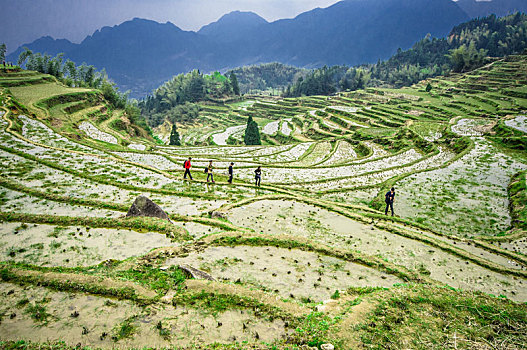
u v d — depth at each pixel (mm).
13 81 72938
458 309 9500
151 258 12273
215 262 12711
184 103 198000
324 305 9594
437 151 44688
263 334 8250
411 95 118438
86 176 24203
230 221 18797
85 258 12516
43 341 7773
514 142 40156
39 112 53281
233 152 61250
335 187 32938
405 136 58500
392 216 21953
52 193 19672
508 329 8492
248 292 9953
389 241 17547
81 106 71438
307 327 8352
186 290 9969
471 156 38438
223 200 22906
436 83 139000
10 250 12836
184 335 8141
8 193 19031
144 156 39781
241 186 27797
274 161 49094
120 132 72250
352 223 20047
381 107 102250
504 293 13055
